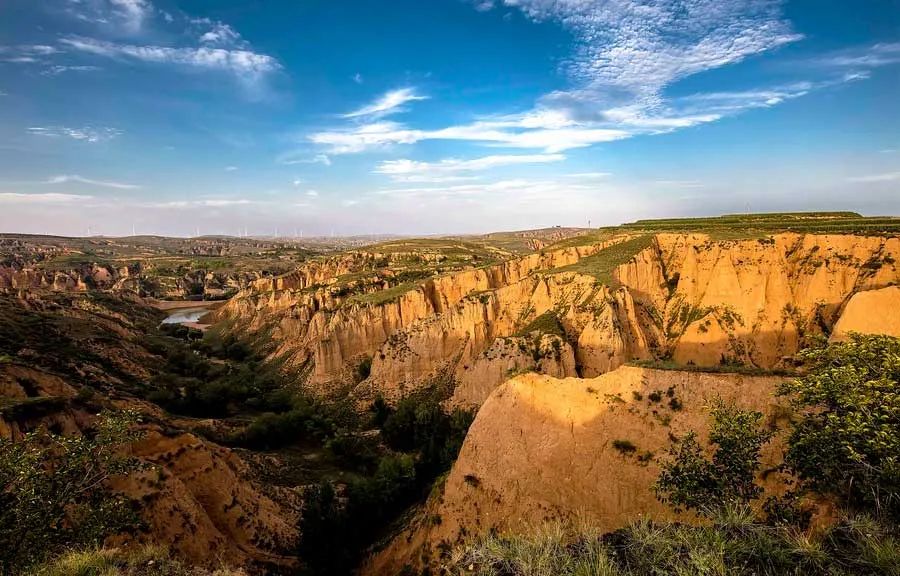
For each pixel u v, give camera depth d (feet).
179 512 89.40
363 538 116.67
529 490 88.99
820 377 40.22
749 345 197.26
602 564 28.12
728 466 44.39
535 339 206.28
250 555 99.19
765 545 28.66
